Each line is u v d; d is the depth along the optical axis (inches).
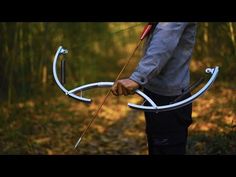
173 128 110.3
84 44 339.3
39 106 263.1
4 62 266.2
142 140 217.3
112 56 451.8
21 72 272.1
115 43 446.6
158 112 107.2
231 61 237.8
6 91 271.9
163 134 110.7
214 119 205.6
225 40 239.6
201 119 210.5
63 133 228.8
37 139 217.0
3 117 235.3
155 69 99.7
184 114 111.2
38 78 285.4
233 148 164.4
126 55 472.4
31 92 282.0
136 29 444.5
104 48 423.8
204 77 104.3
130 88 99.3
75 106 286.2
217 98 235.3
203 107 229.0
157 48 99.4
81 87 103.7
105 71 414.6
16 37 260.5
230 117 199.2
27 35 273.4
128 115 268.1
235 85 246.7
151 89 109.2
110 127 245.9
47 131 229.0
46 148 205.0
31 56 278.1
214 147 167.2
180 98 105.1
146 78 99.7
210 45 255.6
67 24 304.0
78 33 323.0
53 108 264.5
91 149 207.5
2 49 263.1
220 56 253.6
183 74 108.6
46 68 286.7
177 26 100.4
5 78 270.7
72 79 315.6
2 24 259.1
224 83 251.9
